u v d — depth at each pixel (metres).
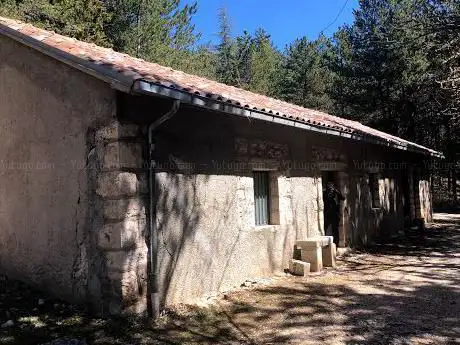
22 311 5.42
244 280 7.31
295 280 7.66
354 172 11.73
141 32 17.86
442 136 24.83
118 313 5.18
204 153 6.58
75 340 4.56
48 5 14.99
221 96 5.80
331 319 5.66
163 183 5.81
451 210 24.22
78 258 5.62
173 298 5.87
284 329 5.31
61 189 5.84
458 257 10.04
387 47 23.48
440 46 14.42
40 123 6.14
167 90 4.93
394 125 26.67
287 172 8.70
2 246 6.68
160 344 4.68
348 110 30.22
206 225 6.53
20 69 6.46
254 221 7.70
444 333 5.16
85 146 5.58
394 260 9.71
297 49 38.38
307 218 9.30
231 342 4.90
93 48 7.23
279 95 37.03
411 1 24.62
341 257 9.99
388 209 14.08
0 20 6.99
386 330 5.27
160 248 5.70
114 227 5.24
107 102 5.37
